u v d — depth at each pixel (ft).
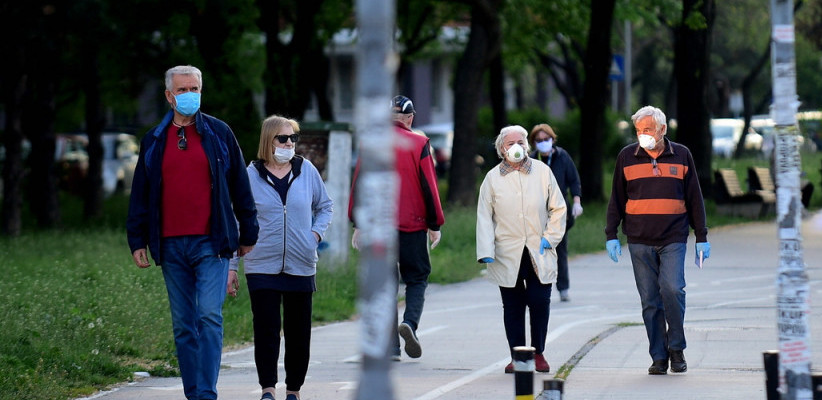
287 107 244.22
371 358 33.47
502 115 307.58
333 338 104.78
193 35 228.63
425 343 98.17
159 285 119.85
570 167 123.75
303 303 70.28
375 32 33.19
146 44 237.45
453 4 299.38
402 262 86.17
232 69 230.48
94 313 100.17
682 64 250.37
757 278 145.28
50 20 192.75
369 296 33.42
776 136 47.62
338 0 275.18
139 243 66.33
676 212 78.89
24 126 237.04
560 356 88.43
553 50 405.39
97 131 255.70
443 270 151.02
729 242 188.65
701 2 237.86
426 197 85.15
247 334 105.29
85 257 150.20
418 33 311.88
